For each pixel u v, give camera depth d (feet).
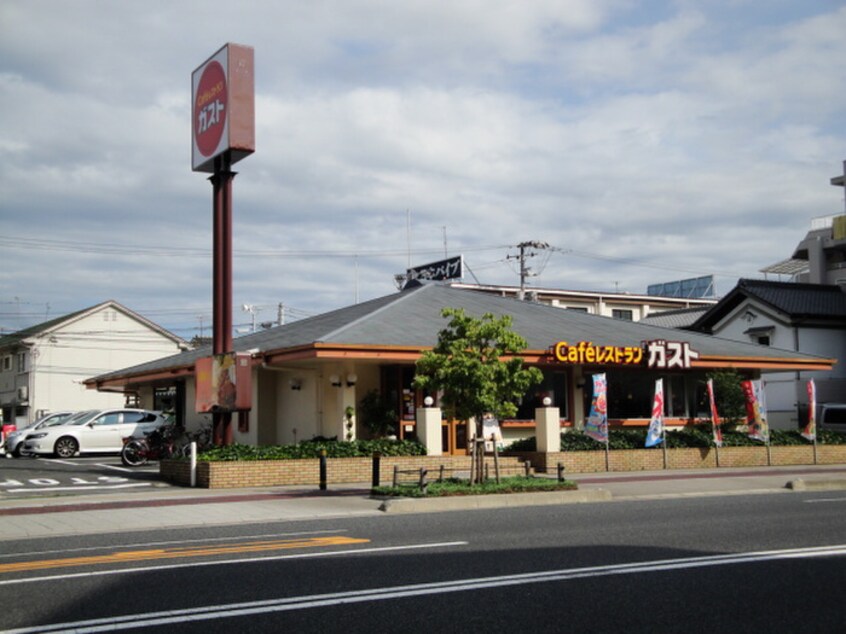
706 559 32.73
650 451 83.56
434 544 37.09
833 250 169.37
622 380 93.76
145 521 48.16
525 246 184.44
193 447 67.41
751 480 73.26
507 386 58.59
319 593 26.94
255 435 91.61
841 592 27.07
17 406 180.75
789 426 134.62
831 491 65.77
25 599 26.45
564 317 101.96
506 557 33.42
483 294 105.70
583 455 80.33
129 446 89.10
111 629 22.79
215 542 39.32
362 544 37.42
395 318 86.33
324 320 99.09
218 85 72.08
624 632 22.45
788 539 38.22
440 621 23.48
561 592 26.99
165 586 28.25
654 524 44.27
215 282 72.69
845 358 140.26
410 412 83.05
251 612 24.52
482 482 60.34
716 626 23.08
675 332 104.06
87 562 33.45
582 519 46.98
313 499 58.59
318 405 83.92
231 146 70.08
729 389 92.79
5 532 44.14
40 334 174.91
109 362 182.50
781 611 24.68
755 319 144.15
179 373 94.43
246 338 106.63
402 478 71.20
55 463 93.15
